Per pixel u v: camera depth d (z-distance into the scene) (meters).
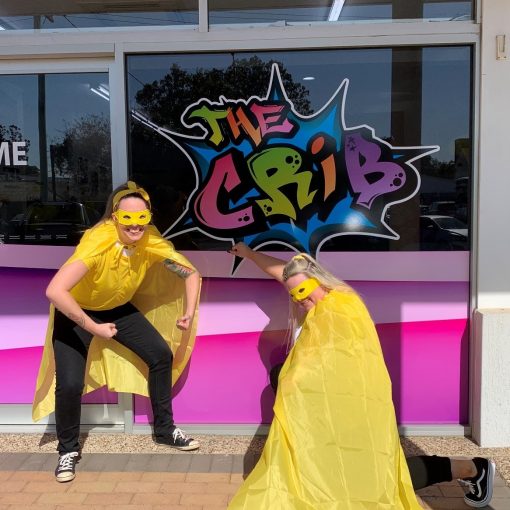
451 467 2.85
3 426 3.96
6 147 3.86
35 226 3.87
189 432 3.88
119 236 3.10
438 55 3.67
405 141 3.71
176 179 3.76
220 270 3.80
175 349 3.69
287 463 2.38
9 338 3.93
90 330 3.02
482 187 3.61
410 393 3.85
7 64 3.81
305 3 3.67
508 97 3.57
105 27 3.73
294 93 3.71
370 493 2.35
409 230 3.74
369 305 3.79
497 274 3.65
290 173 3.74
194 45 3.67
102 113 3.80
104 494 3.04
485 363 3.58
